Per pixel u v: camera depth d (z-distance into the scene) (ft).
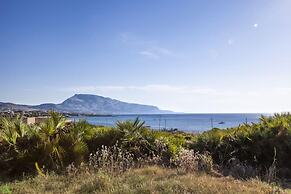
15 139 35.76
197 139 42.37
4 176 32.91
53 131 37.63
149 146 40.91
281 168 35.96
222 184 26.61
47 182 29.73
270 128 40.06
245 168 34.88
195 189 24.99
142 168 34.35
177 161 36.24
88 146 39.88
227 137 41.11
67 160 35.58
